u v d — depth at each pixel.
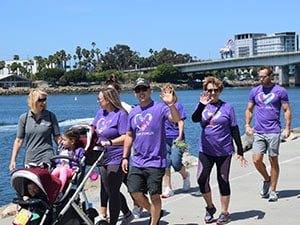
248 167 12.41
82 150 6.73
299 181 10.48
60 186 6.15
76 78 164.12
